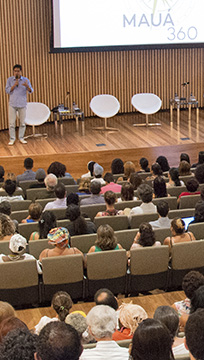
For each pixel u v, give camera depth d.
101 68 13.86
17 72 11.13
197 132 12.16
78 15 12.59
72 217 5.83
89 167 9.06
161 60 14.26
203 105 14.83
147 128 12.61
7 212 6.36
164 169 9.07
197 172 7.98
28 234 6.06
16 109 11.37
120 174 8.81
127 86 14.20
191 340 2.16
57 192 6.86
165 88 14.51
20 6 12.58
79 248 5.60
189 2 13.12
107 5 12.70
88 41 12.80
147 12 12.96
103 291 3.86
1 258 5.12
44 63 13.27
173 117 13.72
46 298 5.23
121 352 2.91
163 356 2.13
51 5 12.37
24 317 5.12
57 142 11.51
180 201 6.99
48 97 13.59
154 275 5.41
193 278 3.99
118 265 5.25
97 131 12.41
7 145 11.31
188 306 4.05
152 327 2.17
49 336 1.98
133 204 6.85
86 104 14.02
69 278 5.18
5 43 12.56
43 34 13.03
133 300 5.40
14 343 2.10
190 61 14.50
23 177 8.75
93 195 7.06
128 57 13.98
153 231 5.41
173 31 13.19
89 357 2.86
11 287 5.10
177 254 5.38
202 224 5.85
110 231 5.26
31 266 5.04
